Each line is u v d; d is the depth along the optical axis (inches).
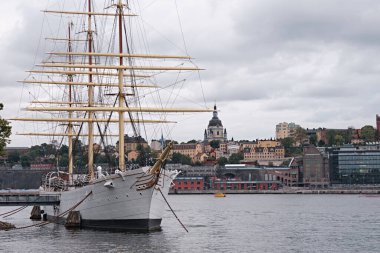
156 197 3895.2
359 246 3695.9
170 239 3742.6
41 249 3316.9
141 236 3779.5
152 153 6732.3
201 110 4468.5
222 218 6230.3
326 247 3641.7
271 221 5792.3
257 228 4896.7
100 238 3700.8
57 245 3457.2
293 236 4242.1
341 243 3841.0
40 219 5989.2
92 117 5167.3
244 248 3540.8
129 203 3887.8
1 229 4515.3
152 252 3203.7
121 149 4338.1
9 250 3302.2
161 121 4781.0
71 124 5772.6
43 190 5782.5
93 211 4153.5
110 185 3897.6
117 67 4424.2
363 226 5142.7
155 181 3769.7
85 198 4220.0
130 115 4483.3
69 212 4372.5
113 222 4015.8
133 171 3814.0
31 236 3932.1
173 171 4163.4
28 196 4953.3
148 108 4419.3
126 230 3949.3
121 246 3388.3
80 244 3474.4
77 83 5118.1
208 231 4522.6
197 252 3304.6
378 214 6978.4
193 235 4124.0
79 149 6422.2
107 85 4963.1
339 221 5782.5
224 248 3513.8
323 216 6628.9
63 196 4746.6
